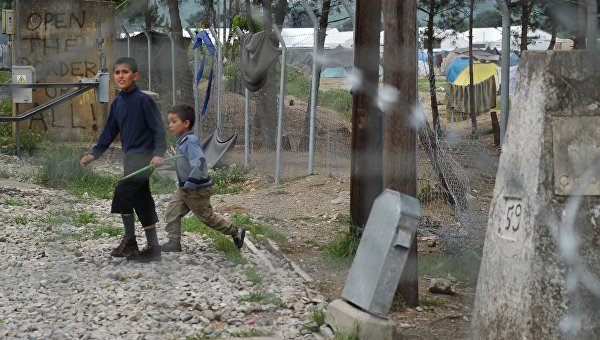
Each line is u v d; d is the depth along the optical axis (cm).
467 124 1758
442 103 2202
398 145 636
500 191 504
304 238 973
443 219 952
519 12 1212
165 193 1303
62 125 1889
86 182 1377
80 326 603
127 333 584
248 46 1512
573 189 461
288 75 1681
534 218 462
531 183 469
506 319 481
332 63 1373
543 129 464
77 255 839
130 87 816
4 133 1920
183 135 844
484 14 1803
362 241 571
